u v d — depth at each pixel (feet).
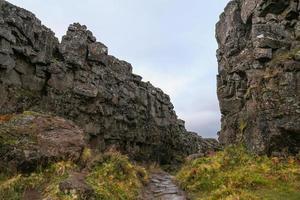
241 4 99.35
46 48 89.10
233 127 93.86
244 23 95.04
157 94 159.94
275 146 72.74
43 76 87.56
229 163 74.02
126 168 70.85
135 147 132.87
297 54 74.84
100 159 68.95
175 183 81.82
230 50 98.68
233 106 95.66
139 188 68.95
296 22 83.41
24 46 80.38
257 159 72.02
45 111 83.20
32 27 83.20
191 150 197.26
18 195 45.83
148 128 145.89
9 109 73.77
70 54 95.20
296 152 70.38
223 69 104.63
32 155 54.13
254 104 80.28
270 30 84.94
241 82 92.94
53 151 57.16
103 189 50.72
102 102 107.34
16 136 56.08
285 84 74.08
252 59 86.02
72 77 95.61
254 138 77.77
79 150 61.36
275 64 79.20
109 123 112.16
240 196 50.21
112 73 117.91
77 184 45.91
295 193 51.26
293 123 69.92
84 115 97.76
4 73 74.64
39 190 48.42
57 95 89.15
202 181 67.46
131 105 131.75
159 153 153.89
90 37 105.50
